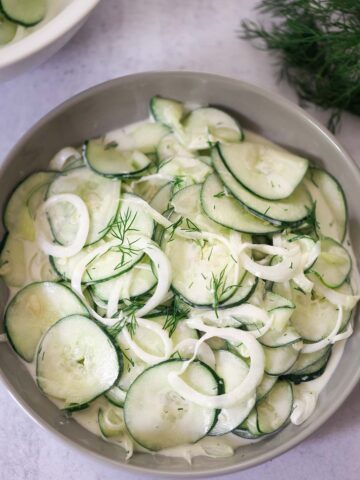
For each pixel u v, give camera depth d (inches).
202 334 12.4
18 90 15.1
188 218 12.8
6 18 12.4
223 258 12.5
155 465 11.7
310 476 13.5
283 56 15.3
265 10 15.4
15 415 13.5
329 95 14.9
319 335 12.6
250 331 12.1
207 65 15.4
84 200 13.3
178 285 12.3
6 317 12.5
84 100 13.5
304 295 12.8
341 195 13.6
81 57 15.3
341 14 15.3
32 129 13.1
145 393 11.9
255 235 12.9
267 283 12.7
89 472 13.3
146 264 12.5
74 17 11.6
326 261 13.0
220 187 13.1
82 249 12.8
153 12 15.6
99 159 13.6
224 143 13.6
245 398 11.8
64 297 12.6
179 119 14.1
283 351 12.2
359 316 13.1
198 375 11.9
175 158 13.5
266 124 14.3
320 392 12.7
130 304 12.3
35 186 13.5
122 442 12.1
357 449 13.6
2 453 13.4
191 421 11.9
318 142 13.8
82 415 12.3
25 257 13.2
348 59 14.3
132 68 15.4
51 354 12.3
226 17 15.6
